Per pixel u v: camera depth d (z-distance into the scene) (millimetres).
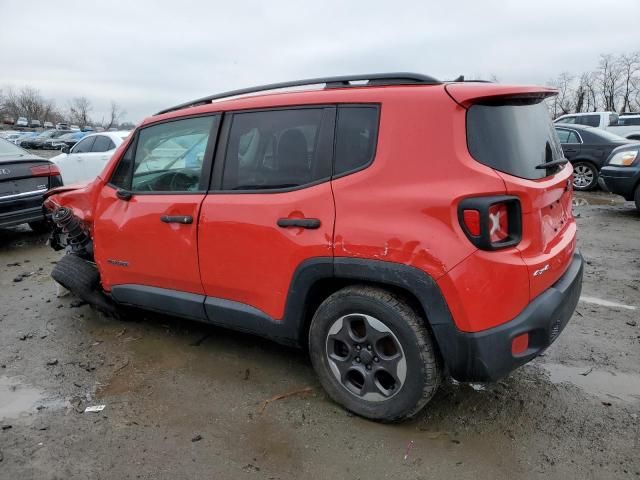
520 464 2490
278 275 2912
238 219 3023
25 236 7848
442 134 2479
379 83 2842
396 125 2590
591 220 8359
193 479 2424
